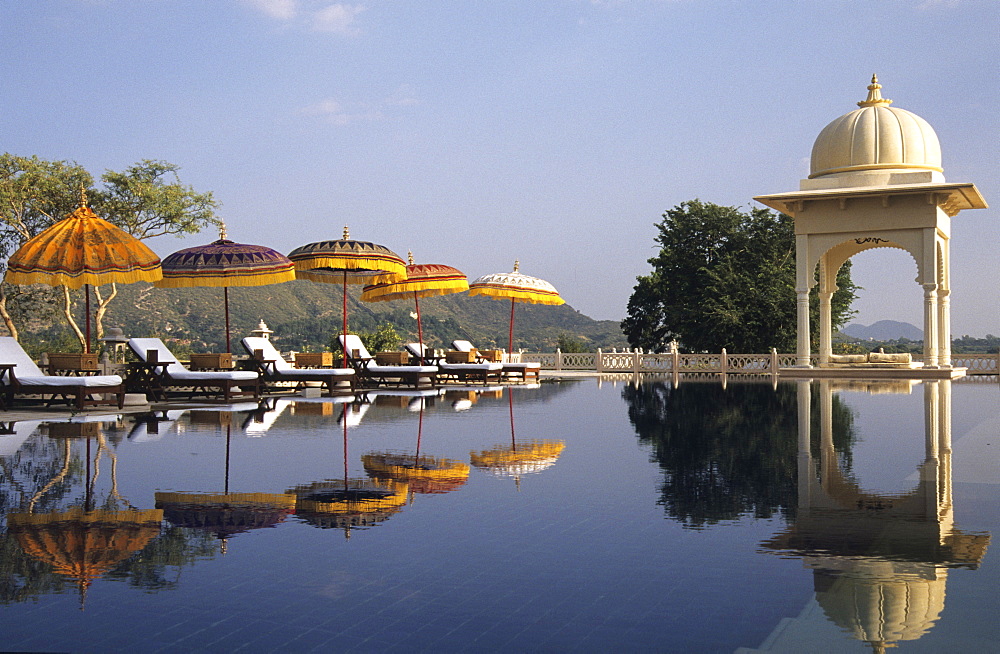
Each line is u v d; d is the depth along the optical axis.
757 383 20.23
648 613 2.86
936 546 3.75
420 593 3.09
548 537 3.95
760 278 33.88
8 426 9.41
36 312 27.23
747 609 2.89
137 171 26.69
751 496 5.02
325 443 7.75
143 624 2.77
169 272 15.09
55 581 3.25
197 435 8.45
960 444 7.65
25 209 25.06
